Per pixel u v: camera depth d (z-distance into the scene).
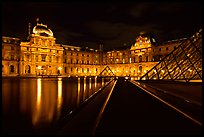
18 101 19.30
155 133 10.40
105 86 41.97
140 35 137.00
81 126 11.40
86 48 161.88
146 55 131.50
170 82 54.47
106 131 10.64
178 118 13.57
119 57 151.12
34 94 25.09
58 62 134.75
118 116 14.03
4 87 34.66
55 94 25.47
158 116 14.11
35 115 13.51
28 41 123.50
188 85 43.50
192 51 54.41
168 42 119.44
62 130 10.62
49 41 129.88
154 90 34.09
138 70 136.62
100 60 163.75
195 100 21.88
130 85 47.22
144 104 19.27
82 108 16.62
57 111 14.94
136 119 13.22
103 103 19.55
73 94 25.77
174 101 21.28
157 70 65.12
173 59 60.56
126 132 10.49
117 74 151.50
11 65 114.94
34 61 122.50
